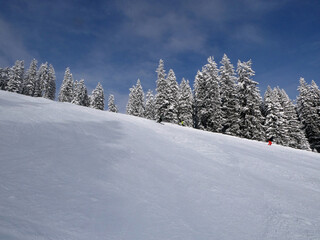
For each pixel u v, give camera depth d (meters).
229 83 38.22
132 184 6.09
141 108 58.97
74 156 7.21
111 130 13.22
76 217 3.90
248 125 34.91
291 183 8.95
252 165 10.88
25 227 3.20
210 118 36.84
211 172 8.61
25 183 4.70
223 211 5.41
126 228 3.93
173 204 5.35
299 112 47.62
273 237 4.46
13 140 7.38
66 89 60.38
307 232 4.82
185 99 44.03
